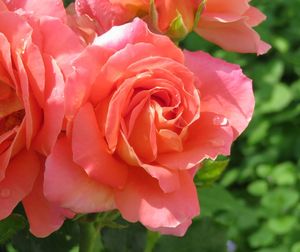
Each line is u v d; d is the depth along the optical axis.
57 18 0.36
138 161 0.35
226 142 0.37
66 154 0.35
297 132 1.38
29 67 0.35
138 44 0.35
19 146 0.36
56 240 0.46
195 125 0.37
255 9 0.45
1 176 0.35
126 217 0.36
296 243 1.24
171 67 0.36
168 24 0.41
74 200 0.35
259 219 1.27
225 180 1.35
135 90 0.36
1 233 0.40
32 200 0.37
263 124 1.37
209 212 0.54
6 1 0.38
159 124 0.36
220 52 1.38
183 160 0.36
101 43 0.36
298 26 1.43
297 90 1.40
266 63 1.41
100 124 0.36
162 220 0.35
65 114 0.35
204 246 0.53
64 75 0.36
